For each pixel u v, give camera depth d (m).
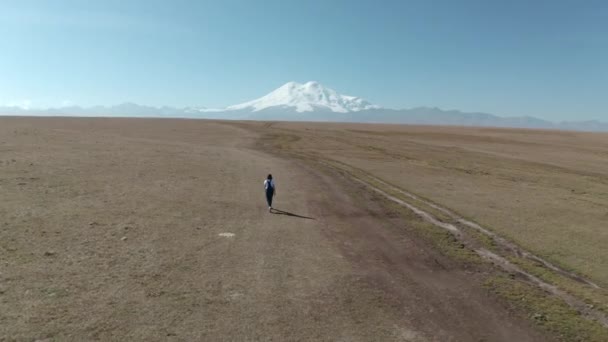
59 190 28.25
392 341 12.48
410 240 23.47
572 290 17.78
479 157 78.69
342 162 60.03
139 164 43.19
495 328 13.89
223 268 17.02
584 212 34.22
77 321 12.09
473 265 20.09
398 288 16.56
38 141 56.84
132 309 13.05
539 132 172.12
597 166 71.81
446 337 13.03
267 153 67.38
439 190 40.91
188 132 103.75
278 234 22.44
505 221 29.64
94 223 21.41
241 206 28.33
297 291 15.42
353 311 14.22
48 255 16.73
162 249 18.58
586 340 13.53
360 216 28.44
